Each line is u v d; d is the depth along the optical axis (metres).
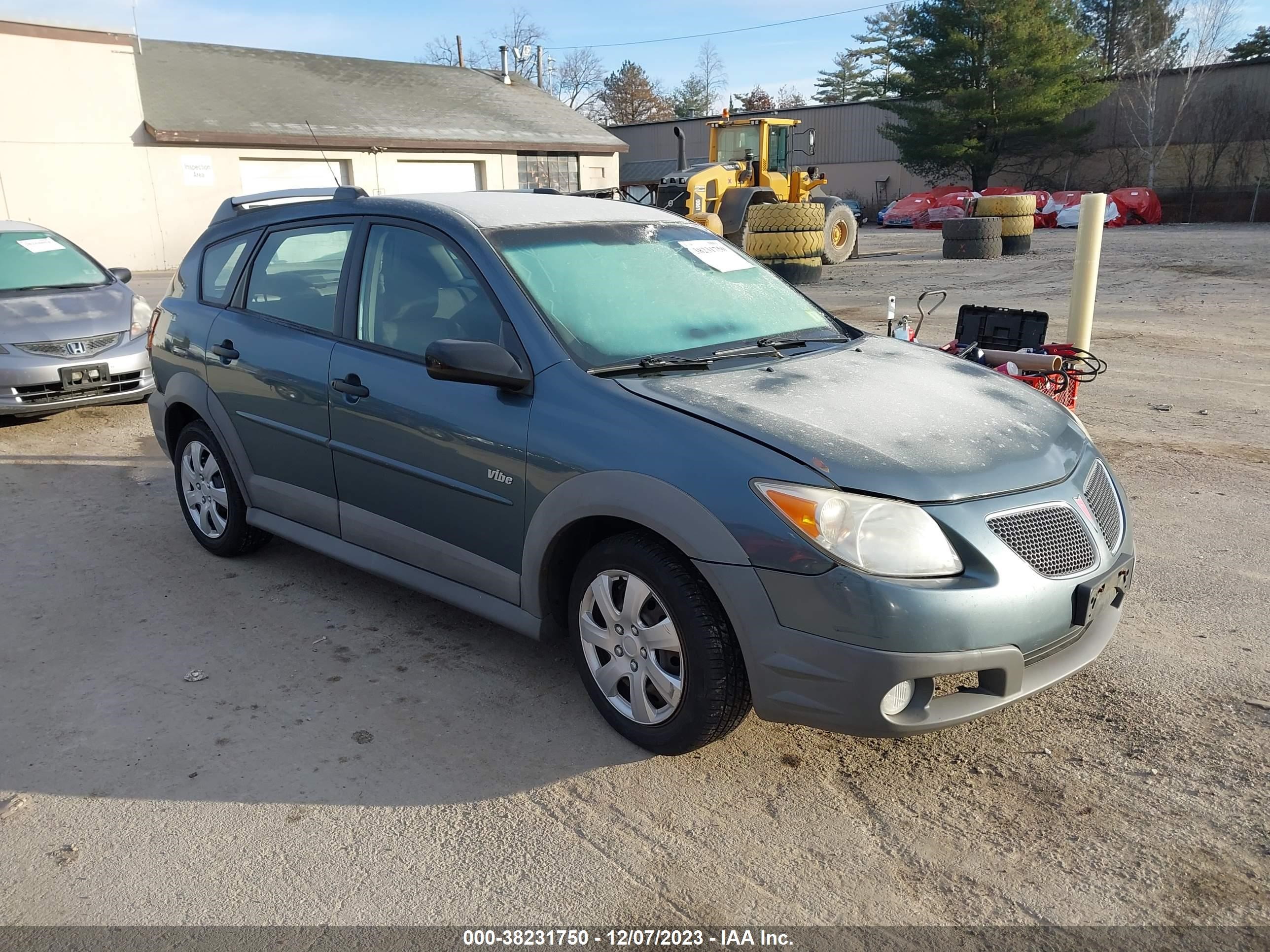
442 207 3.85
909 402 3.24
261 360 4.32
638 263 3.89
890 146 42.25
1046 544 2.85
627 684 3.27
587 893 2.59
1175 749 3.15
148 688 3.68
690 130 45.97
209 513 4.94
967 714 2.73
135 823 2.90
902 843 2.76
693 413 2.98
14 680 3.76
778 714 2.78
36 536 5.34
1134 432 6.89
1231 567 4.56
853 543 2.63
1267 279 14.58
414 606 4.39
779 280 4.38
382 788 3.05
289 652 3.96
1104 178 36.91
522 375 3.28
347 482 4.02
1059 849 2.72
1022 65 36.06
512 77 35.19
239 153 24.06
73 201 21.80
